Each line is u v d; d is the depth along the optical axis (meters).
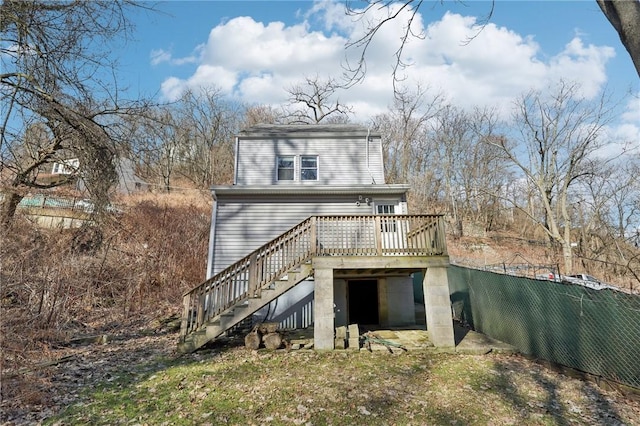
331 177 13.27
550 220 24.14
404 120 35.78
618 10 2.38
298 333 9.86
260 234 11.53
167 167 31.53
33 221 11.59
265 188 11.43
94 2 7.54
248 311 8.58
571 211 27.88
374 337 9.33
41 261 10.12
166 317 11.86
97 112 8.68
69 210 12.95
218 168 39.91
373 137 13.84
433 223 9.11
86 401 5.38
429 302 8.62
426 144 38.91
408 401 5.52
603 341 6.06
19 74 7.33
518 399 5.63
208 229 19.11
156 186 27.58
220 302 8.63
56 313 9.15
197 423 4.76
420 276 15.75
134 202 20.45
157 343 9.05
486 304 9.73
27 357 6.96
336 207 11.84
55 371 6.60
